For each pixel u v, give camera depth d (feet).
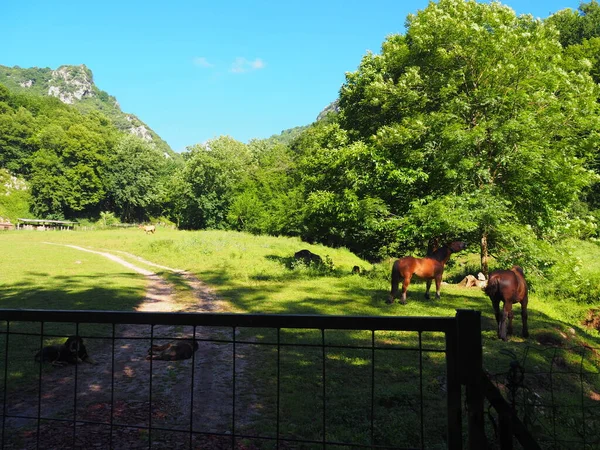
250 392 23.65
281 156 239.71
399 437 18.48
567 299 65.72
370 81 92.73
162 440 17.72
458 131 66.80
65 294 55.16
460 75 75.41
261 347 32.78
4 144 384.47
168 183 291.17
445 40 77.00
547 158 68.90
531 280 67.67
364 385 25.09
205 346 32.96
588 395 26.43
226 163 261.03
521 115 67.46
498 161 69.77
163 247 126.82
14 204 330.13
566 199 72.79
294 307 49.44
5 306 46.88
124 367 27.76
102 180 333.01
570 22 151.53
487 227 69.67
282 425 19.60
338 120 108.06
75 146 322.55
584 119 70.28
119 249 135.33
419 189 77.61
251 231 213.05
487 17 76.38
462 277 82.28
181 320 10.23
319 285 66.39
